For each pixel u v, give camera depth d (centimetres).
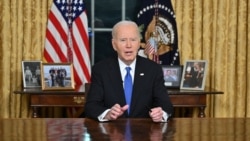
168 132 217
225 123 242
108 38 457
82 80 429
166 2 432
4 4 425
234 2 434
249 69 439
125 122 243
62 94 392
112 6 454
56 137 204
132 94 274
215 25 436
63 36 427
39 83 416
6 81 432
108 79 275
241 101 443
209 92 396
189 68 418
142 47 432
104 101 274
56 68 407
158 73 281
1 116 435
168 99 274
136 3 452
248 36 436
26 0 426
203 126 233
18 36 429
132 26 279
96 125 234
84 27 429
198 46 436
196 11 434
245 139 201
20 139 200
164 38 432
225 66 439
